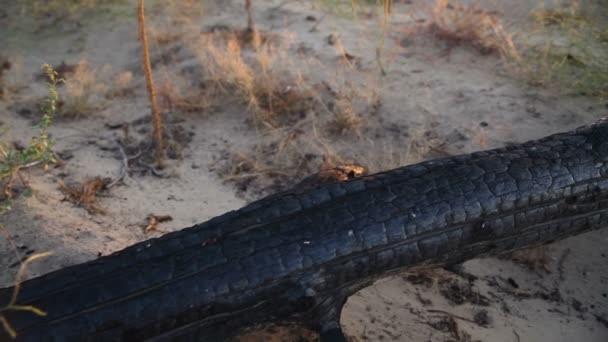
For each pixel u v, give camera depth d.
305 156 5.50
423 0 7.73
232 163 5.46
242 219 3.60
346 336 4.04
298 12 7.60
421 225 3.59
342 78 6.35
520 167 3.80
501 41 6.68
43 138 3.97
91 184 5.12
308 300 3.47
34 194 4.86
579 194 3.81
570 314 4.28
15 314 3.20
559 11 7.11
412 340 4.06
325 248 3.48
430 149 5.47
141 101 6.30
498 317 4.23
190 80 6.51
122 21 7.74
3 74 6.74
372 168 5.29
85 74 6.41
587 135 4.02
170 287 3.32
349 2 7.75
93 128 5.94
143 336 3.28
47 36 7.54
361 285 3.71
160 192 5.17
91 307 3.24
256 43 6.64
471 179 3.74
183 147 5.66
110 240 4.57
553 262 4.60
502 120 5.74
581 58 6.41
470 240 3.70
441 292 4.37
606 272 4.54
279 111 5.98
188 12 7.68
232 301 3.37
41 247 4.38
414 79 6.30
